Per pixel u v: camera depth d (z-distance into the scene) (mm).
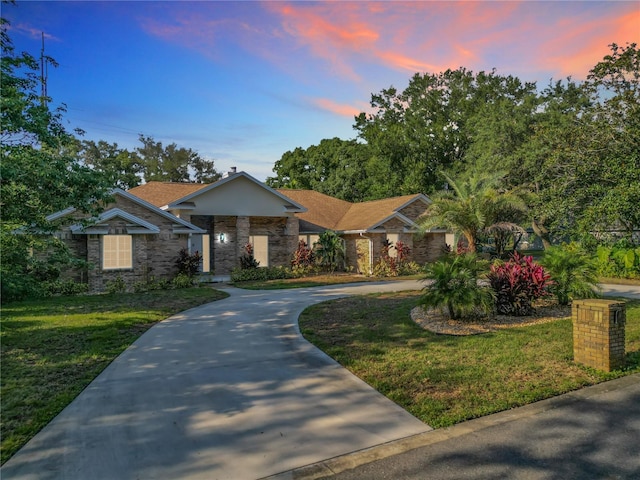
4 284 11781
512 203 23734
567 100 34094
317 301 13367
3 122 9047
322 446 4246
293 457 4039
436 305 9586
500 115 33406
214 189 21562
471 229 23688
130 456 4055
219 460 3986
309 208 28656
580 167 20406
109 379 6195
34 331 9023
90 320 10203
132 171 56625
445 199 24109
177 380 6176
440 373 6316
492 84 44281
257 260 23766
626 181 18500
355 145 46000
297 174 48875
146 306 12484
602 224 20344
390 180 39562
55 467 3855
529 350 7434
